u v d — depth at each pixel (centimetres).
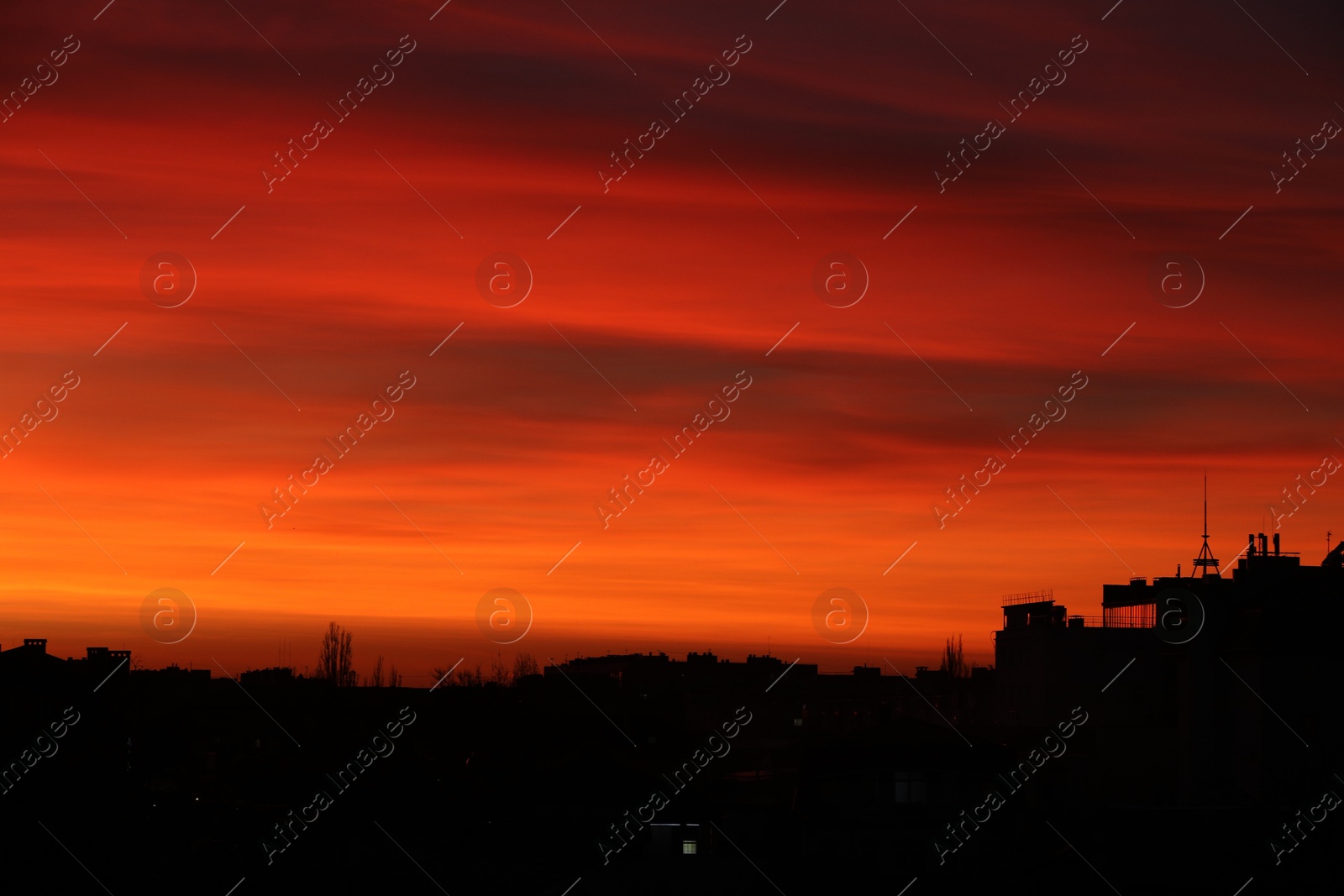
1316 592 5916
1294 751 5506
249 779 6500
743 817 5325
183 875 4338
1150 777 6300
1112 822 4247
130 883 4172
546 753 6362
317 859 4672
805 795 4569
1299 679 5606
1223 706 5981
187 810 5038
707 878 4531
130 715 6062
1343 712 5538
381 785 5431
